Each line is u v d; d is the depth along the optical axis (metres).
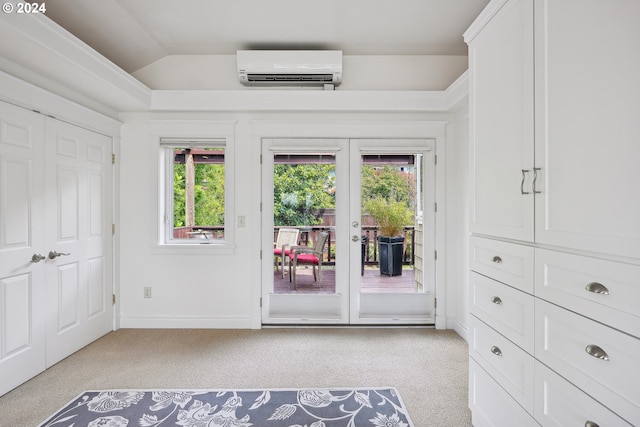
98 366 2.53
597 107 1.04
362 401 2.09
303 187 3.41
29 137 2.32
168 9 2.56
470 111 1.84
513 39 1.46
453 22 2.76
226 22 2.75
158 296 3.37
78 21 2.54
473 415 1.84
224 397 2.12
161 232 3.40
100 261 3.09
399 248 3.41
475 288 1.82
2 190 2.12
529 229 1.36
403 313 3.41
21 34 1.84
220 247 3.35
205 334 3.19
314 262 3.42
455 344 2.97
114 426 1.83
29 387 2.23
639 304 0.92
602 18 1.02
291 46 3.15
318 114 3.37
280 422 1.88
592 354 1.04
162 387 2.24
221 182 3.47
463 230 3.16
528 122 1.36
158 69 3.35
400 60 3.37
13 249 2.20
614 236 0.98
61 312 2.62
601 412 1.03
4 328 2.14
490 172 1.65
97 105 3.03
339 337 3.12
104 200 3.13
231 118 3.38
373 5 2.53
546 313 1.27
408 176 3.41
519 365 1.43
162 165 3.42
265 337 3.12
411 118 3.37
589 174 1.07
